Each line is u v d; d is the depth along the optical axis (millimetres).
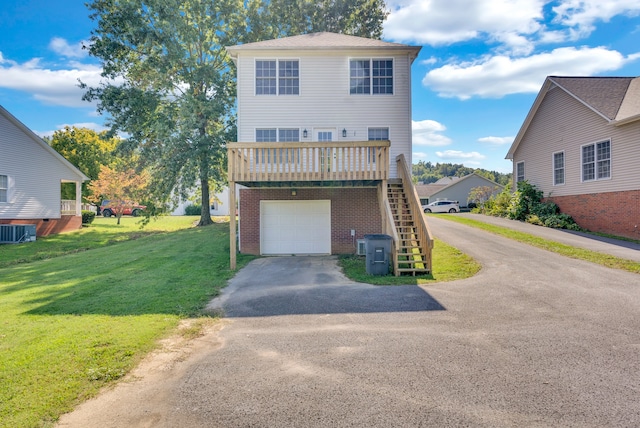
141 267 11195
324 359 4613
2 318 6320
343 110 14508
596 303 6707
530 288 7820
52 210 21609
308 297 7656
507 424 3213
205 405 3598
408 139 14438
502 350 4770
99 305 7086
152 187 21375
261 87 14555
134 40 19938
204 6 21797
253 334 5582
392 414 3383
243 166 10984
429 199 51906
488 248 12367
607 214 15344
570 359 4477
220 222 27719
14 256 14555
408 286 8375
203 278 9586
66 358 4609
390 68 14609
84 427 3254
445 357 4590
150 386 3990
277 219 14086
